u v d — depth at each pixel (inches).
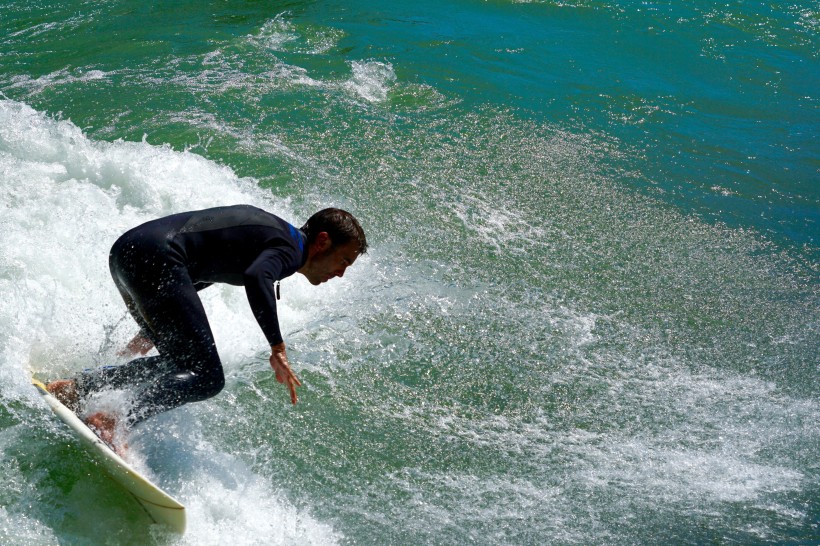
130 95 1097.4
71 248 672.4
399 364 632.4
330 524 479.2
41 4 1454.2
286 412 567.5
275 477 508.7
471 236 823.7
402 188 907.4
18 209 718.5
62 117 1017.5
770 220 899.4
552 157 1006.4
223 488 487.8
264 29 1382.9
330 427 559.8
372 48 1321.4
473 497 513.7
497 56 1314.0
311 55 1280.8
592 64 1299.2
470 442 561.3
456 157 987.9
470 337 671.1
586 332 690.8
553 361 652.1
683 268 797.9
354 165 951.0
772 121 1146.7
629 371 646.5
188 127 1007.6
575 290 749.9
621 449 564.4
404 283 736.3
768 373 653.9
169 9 1464.1
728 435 582.6
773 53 1369.3
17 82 1126.4
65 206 740.0
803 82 1270.9
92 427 478.3
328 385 599.5
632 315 719.7
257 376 598.2
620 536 491.2
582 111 1141.1
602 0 1563.7
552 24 1459.2
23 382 528.7
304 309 685.9
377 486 514.9
